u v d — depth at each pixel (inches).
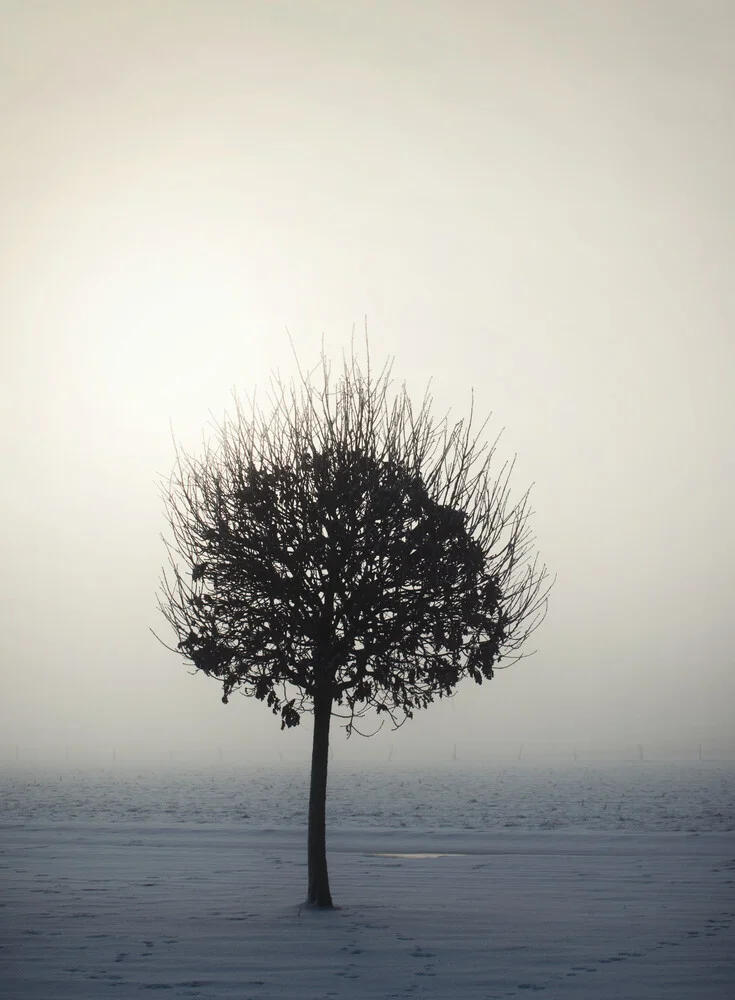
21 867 1011.9
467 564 752.3
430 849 1221.1
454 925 679.7
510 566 789.2
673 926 676.1
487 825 1765.5
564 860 1077.8
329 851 1209.4
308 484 771.4
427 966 553.9
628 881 903.1
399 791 3627.0
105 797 3147.1
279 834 1409.9
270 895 819.4
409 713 783.7
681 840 1309.1
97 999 477.7
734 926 674.8
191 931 658.2
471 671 767.1
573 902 780.0
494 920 699.4
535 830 1545.3
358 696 761.0
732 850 1177.4
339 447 778.8
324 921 694.5
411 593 761.6
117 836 1391.5
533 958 574.2
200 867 1017.5
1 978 523.5
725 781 4690.0
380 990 497.4
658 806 2452.0
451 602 764.6
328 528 758.5
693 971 538.0
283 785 4340.6
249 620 767.1
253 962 564.4
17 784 4542.3
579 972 537.6
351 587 759.7
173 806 2519.7
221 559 775.1
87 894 824.3
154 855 1138.0
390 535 762.2
